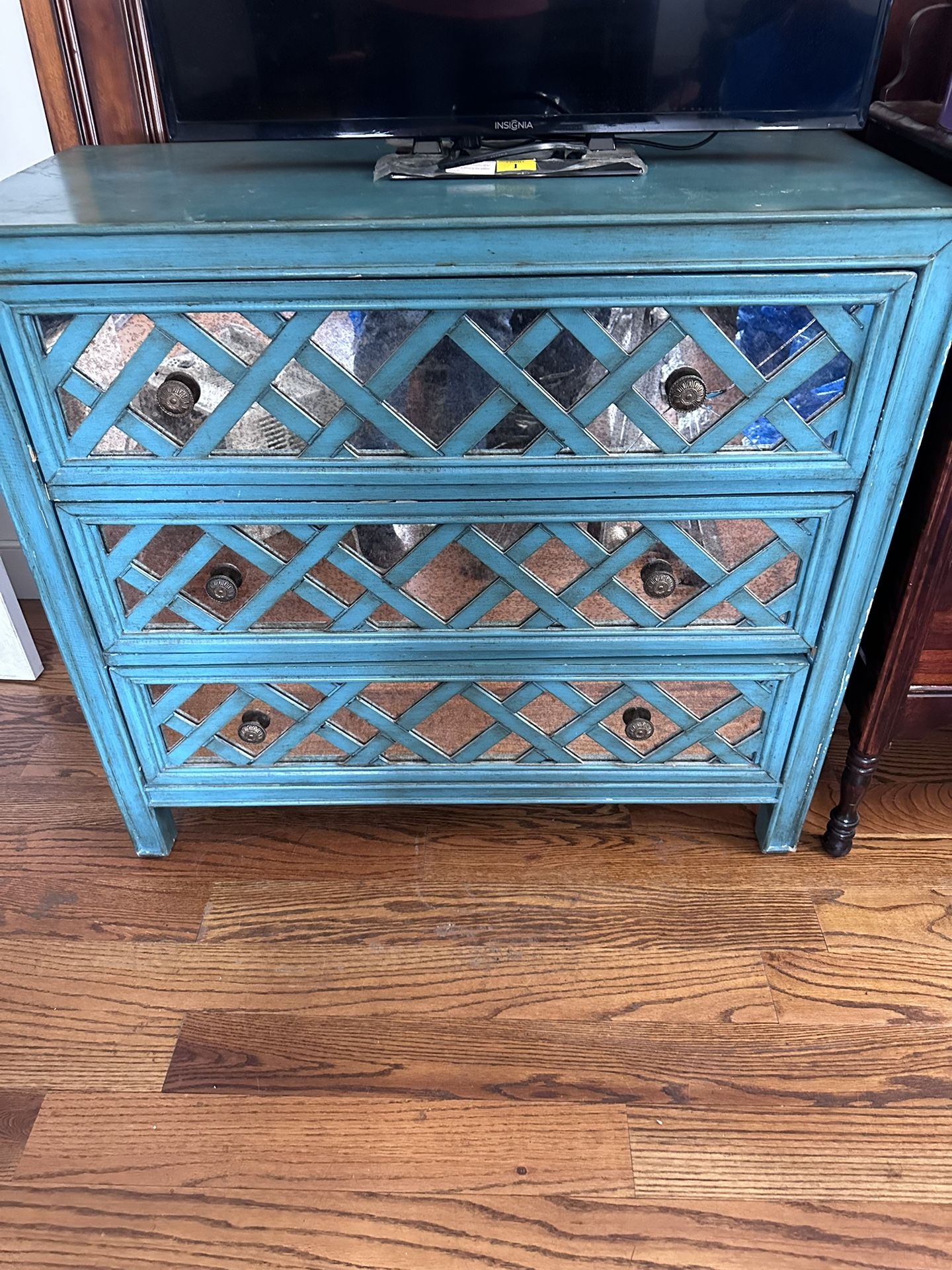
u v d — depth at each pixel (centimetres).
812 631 106
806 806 121
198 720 116
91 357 90
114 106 118
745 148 107
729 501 97
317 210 85
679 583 105
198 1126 98
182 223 82
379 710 114
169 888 123
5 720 151
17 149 126
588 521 99
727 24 91
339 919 119
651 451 94
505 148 99
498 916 119
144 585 103
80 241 83
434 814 134
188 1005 109
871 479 95
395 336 89
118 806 124
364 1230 90
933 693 112
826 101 95
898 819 132
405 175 96
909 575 101
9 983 112
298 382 92
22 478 95
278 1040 106
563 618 105
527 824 133
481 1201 92
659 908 120
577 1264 87
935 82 115
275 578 102
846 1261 87
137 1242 89
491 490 96
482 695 112
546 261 84
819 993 110
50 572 102
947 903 120
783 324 89
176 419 93
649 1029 106
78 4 111
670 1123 98
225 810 135
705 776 118
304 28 92
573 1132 97
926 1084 101
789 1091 100
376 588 102
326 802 121
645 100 95
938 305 86
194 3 91
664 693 113
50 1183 94
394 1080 102
